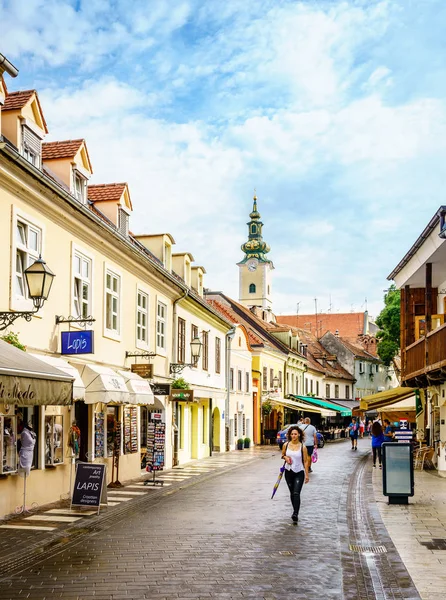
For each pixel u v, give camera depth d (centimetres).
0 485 1281
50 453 1523
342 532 1140
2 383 998
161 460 1953
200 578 832
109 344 1947
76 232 1703
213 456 3319
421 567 873
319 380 7056
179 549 1003
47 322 1534
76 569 880
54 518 1291
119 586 795
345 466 2616
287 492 1741
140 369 2072
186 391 2488
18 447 1369
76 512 1365
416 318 2692
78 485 1394
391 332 4350
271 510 1408
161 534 1127
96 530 1168
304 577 834
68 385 1212
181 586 795
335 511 1391
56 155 1752
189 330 2914
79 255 1738
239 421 4156
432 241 2036
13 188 1378
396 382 10150
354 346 8800
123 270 2072
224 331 3725
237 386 4128
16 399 1038
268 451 3822
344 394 7944
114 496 1647
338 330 9638
